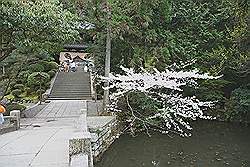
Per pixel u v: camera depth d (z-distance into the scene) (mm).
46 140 10812
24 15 14680
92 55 23266
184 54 19641
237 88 21625
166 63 18375
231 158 13773
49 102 23234
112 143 15570
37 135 11875
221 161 13312
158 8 19172
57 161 8156
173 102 11469
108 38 17609
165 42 19172
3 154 8914
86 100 24344
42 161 8156
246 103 19766
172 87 10375
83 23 18969
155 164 12883
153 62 17109
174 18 22094
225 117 21609
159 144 15875
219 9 23078
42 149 9445
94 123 14539
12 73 23375
